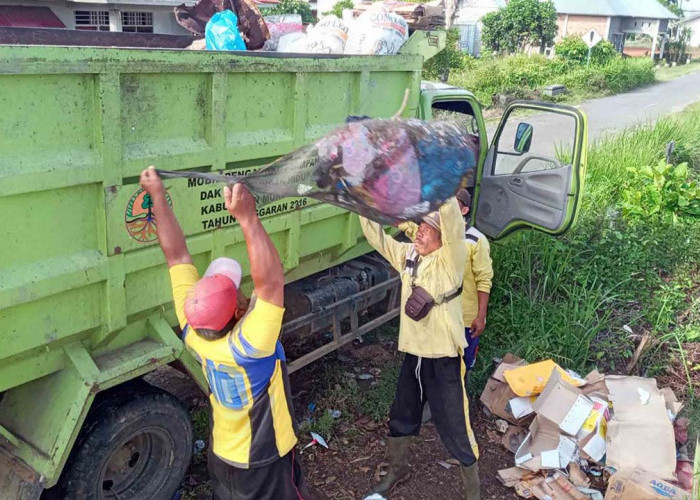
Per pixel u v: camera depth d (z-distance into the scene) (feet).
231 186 8.20
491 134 38.17
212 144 10.85
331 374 16.16
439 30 16.80
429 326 11.37
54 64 8.38
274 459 8.73
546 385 13.94
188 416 11.36
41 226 8.81
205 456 13.19
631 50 161.99
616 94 78.59
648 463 12.49
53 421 9.51
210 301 7.97
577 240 21.93
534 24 97.66
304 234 13.42
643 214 25.04
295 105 12.26
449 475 13.34
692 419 14.82
